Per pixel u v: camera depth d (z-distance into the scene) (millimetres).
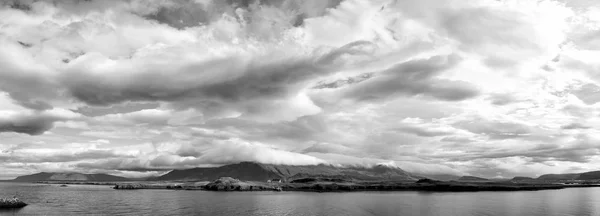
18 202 150875
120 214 125750
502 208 139250
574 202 165625
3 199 149000
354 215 121500
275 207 151250
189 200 193375
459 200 182875
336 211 134125
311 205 159625
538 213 122688
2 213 128125
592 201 171250
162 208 147125
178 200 192875
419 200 185250
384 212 129250
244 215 122812
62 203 170375
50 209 141500
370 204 162875
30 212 130625
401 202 172750
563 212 125500
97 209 142875
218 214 125750
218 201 185375
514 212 125438
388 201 180750
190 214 126062
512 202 167625
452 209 137125
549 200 179250
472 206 148875
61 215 122500
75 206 155125
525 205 151625
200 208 147375
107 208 147375
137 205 160875
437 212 127250
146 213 128625
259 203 172125
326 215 122125
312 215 122062
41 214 125062
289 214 125312
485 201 174625
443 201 177000
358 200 189500
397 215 120125
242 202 177500
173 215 123000
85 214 125312
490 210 132375
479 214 120125
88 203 171875
